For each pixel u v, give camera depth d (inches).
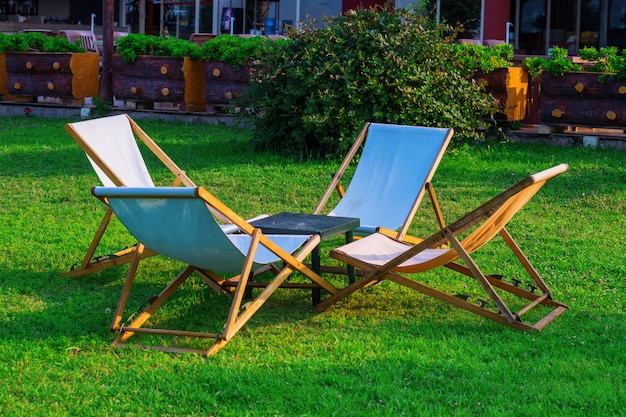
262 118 394.3
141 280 231.3
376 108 378.0
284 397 158.1
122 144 244.8
